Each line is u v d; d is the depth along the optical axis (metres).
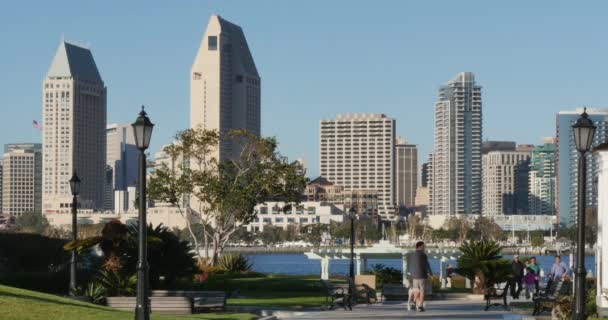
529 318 39.38
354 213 67.00
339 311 46.31
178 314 41.19
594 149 41.84
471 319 40.25
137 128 30.91
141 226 30.77
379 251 90.75
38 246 72.06
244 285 66.00
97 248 59.50
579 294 30.91
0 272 65.50
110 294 46.91
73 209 50.88
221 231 98.25
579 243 31.06
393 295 56.25
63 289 57.34
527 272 57.78
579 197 31.25
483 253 61.53
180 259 53.88
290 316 43.19
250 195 96.81
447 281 77.38
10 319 30.78
